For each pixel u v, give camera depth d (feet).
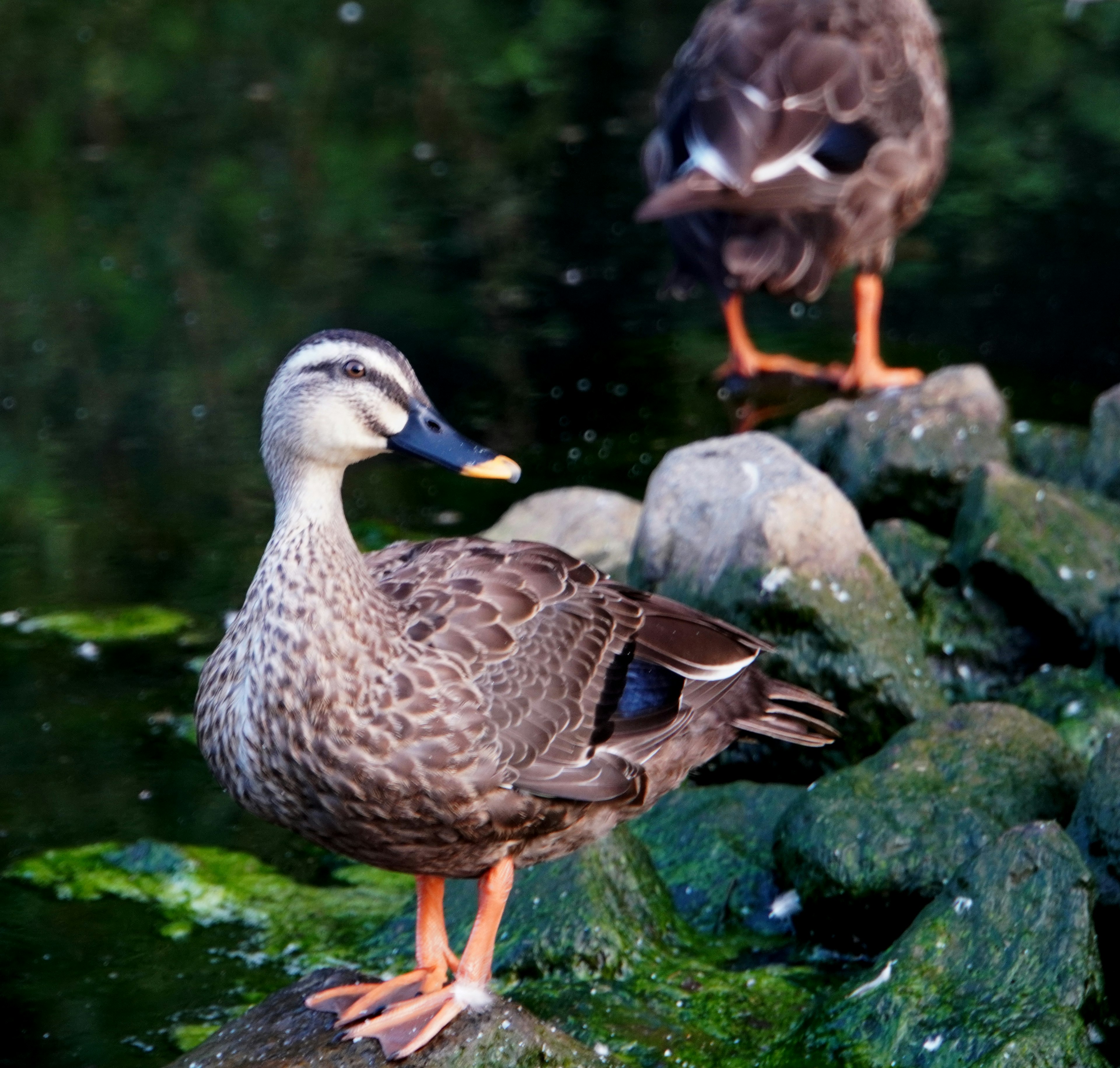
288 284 52.39
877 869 23.16
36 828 28.27
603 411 43.96
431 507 40.52
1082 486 34.53
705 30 42.45
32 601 36.47
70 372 47.65
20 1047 22.40
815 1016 21.18
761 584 27.94
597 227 56.13
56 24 75.15
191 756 30.71
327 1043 19.13
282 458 19.27
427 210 57.88
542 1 76.64
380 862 20.07
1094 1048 19.65
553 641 20.12
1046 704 28.02
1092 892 20.86
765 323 49.16
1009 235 53.57
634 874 24.34
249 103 67.77
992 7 72.33
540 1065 19.07
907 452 33.60
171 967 24.43
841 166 39.22
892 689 27.43
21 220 57.77
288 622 18.49
